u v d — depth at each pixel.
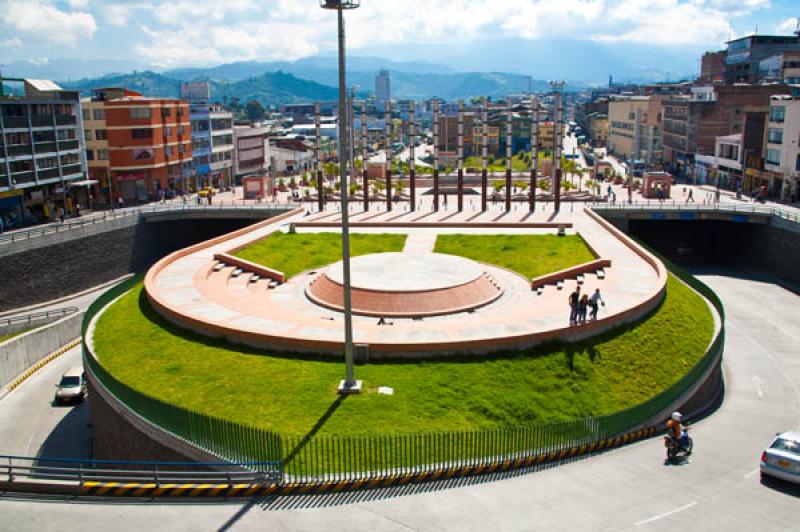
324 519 21.25
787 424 34.78
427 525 20.94
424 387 32.53
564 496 23.17
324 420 29.61
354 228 76.50
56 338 54.78
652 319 42.12
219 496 22.73
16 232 71.69
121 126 106.31
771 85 122.88
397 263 52.50
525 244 65.44
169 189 116.19
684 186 118.69
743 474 25.75
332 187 116.12
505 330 37.50
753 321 56.47
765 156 100.50
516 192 111.31
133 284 52.16
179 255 59.28
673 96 165.88
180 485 23.12
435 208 87.19
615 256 57.94
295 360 35.44
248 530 20.58
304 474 24.34
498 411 31.48
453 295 45.69
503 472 25.25
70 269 71.06
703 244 88.75
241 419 30.05
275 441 25.08
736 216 77.81
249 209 88.12
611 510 22.16
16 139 83.69
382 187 114.50
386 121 87.31
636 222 88.56
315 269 59.97
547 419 31.67
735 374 44.56
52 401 45.56
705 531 20.80
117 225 78.69
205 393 32.62
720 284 69.81
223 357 36.31
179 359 36.53
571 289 49.00
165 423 29.45
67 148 92.94
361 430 28.78
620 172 146.12
